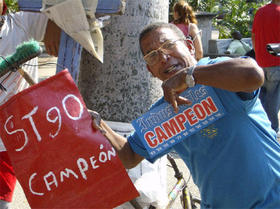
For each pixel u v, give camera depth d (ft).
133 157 6.72
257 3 43.52
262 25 16.81
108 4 7.65
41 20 8.75
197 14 33.06
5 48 8.62
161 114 6.12
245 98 5.66
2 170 8.52
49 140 5.77
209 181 6.15
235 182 5.89
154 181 8.92
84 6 7.67
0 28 8.55
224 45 33.88
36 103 5.80
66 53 8.11
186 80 5.27
